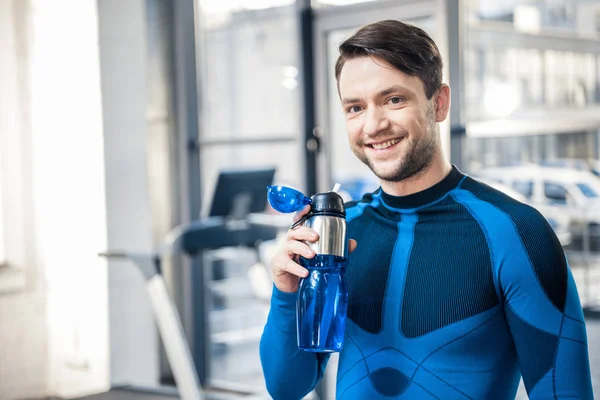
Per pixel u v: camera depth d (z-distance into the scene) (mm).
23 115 4320
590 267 3498
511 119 3623
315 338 1113
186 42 4785
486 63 3658
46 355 4477
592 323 3473
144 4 4609
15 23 4309
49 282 4453
